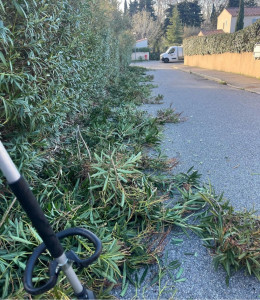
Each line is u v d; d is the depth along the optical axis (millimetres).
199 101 7891
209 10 54438
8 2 2117
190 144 4289
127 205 2398
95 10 6668
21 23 2264
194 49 23703
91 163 2684
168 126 5352
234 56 15359
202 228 2309
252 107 6785
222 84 11656
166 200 2697
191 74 17016
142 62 36469
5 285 1548
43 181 2412
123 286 1791
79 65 3902
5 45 2119
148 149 4070
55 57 2709
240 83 11156
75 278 1093
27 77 2158
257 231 1966
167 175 3240
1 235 1729
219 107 6953
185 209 2525
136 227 2344
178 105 7398
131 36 21266
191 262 2012
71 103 3568
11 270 1654
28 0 2238
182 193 2615
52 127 2701
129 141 3990
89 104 5191
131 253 2037
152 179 2855
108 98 7145
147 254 1952
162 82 13078
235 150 3977
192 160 3672
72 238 1948
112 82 10008
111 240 2020
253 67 13008
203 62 21406
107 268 1724
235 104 7250
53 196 2297
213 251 2068
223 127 5156
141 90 8852
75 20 3697
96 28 6715
